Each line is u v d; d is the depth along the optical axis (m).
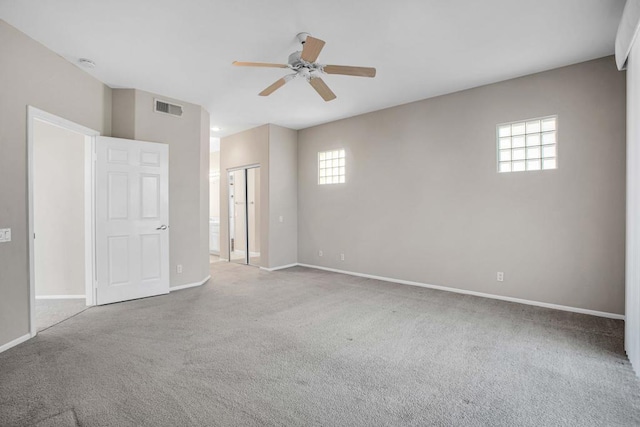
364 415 1.78
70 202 3.97
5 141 2.58
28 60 2.79
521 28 2.74
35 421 1.71
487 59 3.30
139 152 3.97
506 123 3.83
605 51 3.15
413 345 2.66
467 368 2.29
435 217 4.43
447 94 4.29
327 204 5.75
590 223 3.35
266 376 2.18
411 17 2.57
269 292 4.29
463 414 1.78
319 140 5.84
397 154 4.79
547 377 2.16
